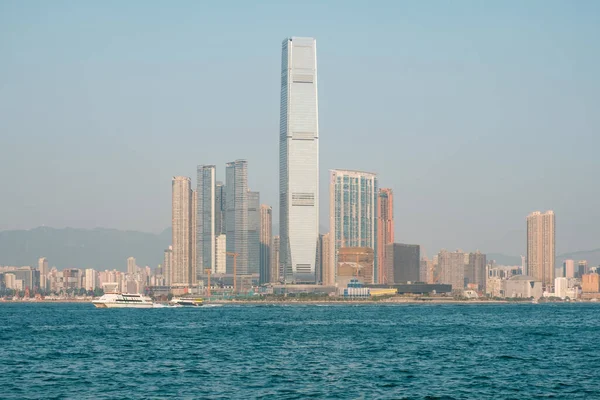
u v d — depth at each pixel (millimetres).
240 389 141750
